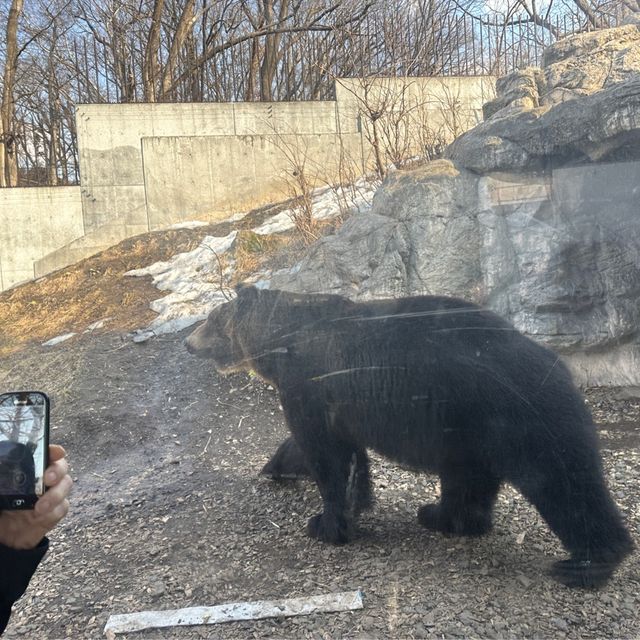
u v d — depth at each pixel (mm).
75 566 3223
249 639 2553
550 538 3055
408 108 9594
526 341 2959
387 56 13156
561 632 2463
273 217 7055
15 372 4668
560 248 3480
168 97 19812
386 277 3707
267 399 4156
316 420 3217
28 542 1750
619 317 3309
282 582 2930
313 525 3320
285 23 22219
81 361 4617
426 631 2494
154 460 3889
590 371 3334
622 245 3381
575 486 2727
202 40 22797
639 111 3824
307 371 3189
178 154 10367
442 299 3049
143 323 5059
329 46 19328
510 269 3568
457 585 2811
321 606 2686
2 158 19938
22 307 6414
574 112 4031
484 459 2924
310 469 3367
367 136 9539
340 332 3113
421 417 2926
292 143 10539
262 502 3598
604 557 2711
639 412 3201
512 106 5637
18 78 22297
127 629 2670
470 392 2793
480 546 3139
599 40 6398
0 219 13531
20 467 1689
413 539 3260
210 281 5375
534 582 2805
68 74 23125
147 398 4281
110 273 6918
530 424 2736
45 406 1757
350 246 3908
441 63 12836
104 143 13688
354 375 3035
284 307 3402
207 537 3332
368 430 3135
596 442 2846
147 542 3330
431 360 2854
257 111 13852
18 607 2982
